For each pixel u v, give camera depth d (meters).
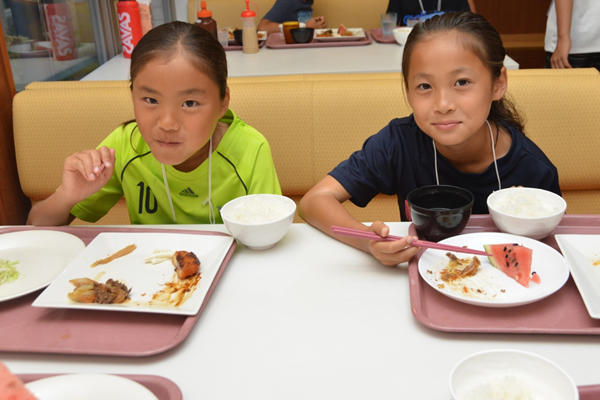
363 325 0.76
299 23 2.82
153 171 1.28
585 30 2.64
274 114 1.73
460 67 0.97
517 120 1.36
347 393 0.64
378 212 1.89
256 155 1.28
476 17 1.01
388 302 0.81
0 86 1.70
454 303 0.80
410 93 1.06
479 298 0.79
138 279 0.88
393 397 0.63
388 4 3.39
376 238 0.89
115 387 0.60
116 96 1.72
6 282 0.90
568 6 2.57
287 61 2.44
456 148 1.21
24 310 0.82
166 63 0.96
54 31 2.18
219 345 0.73
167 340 0.74
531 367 0.58
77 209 1.32
